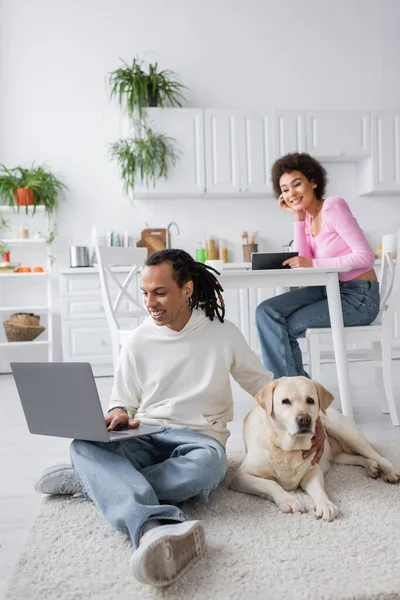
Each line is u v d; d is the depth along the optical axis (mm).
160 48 5480
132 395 1933
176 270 1766
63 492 1857
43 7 5387
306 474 1831
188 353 1860
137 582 1305
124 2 5445
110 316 3283
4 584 1353
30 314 5191
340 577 1300
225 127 5180
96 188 5438
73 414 1615
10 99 5367
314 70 5621
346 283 2975
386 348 2924
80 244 5422
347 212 2992
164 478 1648
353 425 2127
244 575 1322
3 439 2855
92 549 1478
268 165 5223
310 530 1555
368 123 5301
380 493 1821
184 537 1325
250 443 1898
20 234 5211
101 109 5426
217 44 5531
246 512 1688
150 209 5484
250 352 1946
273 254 2844
